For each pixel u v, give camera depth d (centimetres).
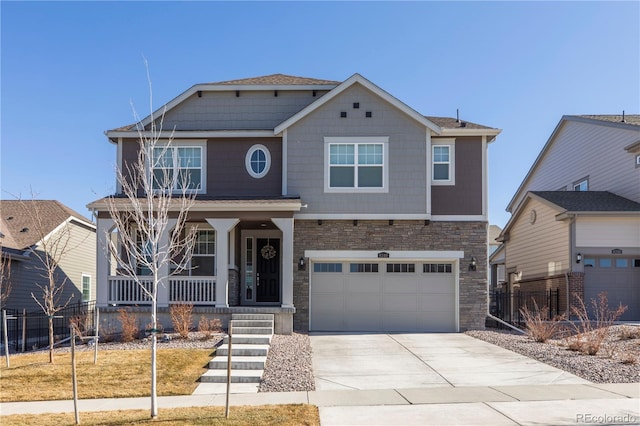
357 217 1856
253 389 1106
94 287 2962
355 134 1878
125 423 851
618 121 2441
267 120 2048
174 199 1728
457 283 1872
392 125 1878
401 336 1750
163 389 1091
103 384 1122
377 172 1870
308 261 1872
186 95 2031
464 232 1884
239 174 1947
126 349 1425
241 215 1748
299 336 1670
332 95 1875
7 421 871
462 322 1859
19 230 2433
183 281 1753
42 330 2250
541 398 999
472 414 900
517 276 2753
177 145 1958
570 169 2778
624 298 2081
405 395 1037
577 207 2138
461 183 1903
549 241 2308
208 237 1945
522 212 2659
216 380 1173
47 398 1040
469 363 1327
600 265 2098
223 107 2055
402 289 1895
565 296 2119
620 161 2353
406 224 1878
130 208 1656
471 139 1917
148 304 1719
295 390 1089
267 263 2062
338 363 1336
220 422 849
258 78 2195
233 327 1611
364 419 877
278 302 2044
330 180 1875
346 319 1886
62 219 2558
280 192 1934
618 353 1364
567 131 2812
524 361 1343
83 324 1666
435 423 852
